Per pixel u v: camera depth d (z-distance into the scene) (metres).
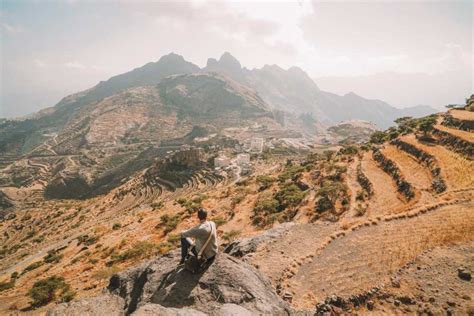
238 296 8.66
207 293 8.73
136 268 11.62
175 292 8.77
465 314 16.61
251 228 65.19
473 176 57.28
